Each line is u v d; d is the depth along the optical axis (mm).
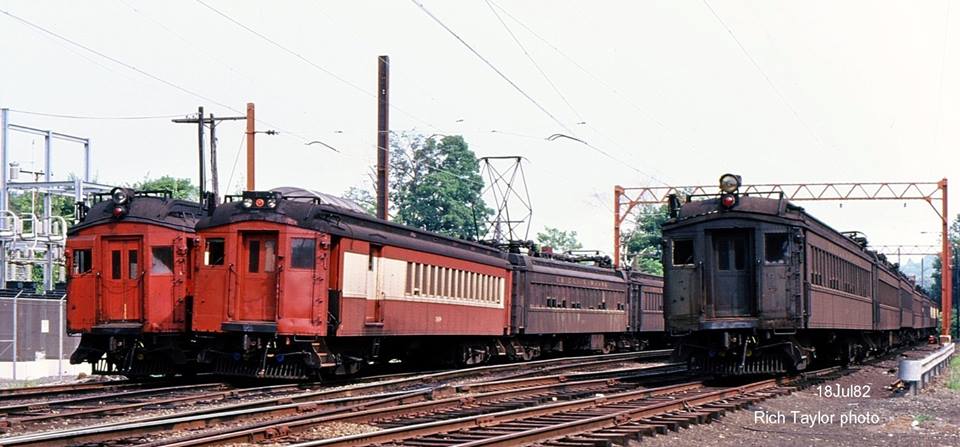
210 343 21359
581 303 38031
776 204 22297
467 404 17172
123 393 18594
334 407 16062
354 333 21609
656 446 12891
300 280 20500
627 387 21391
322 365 20719
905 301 47688
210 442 11453
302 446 10930
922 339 71000
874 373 28406
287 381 22516
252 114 31250
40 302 30328
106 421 14758
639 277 45469
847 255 28516
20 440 11055
